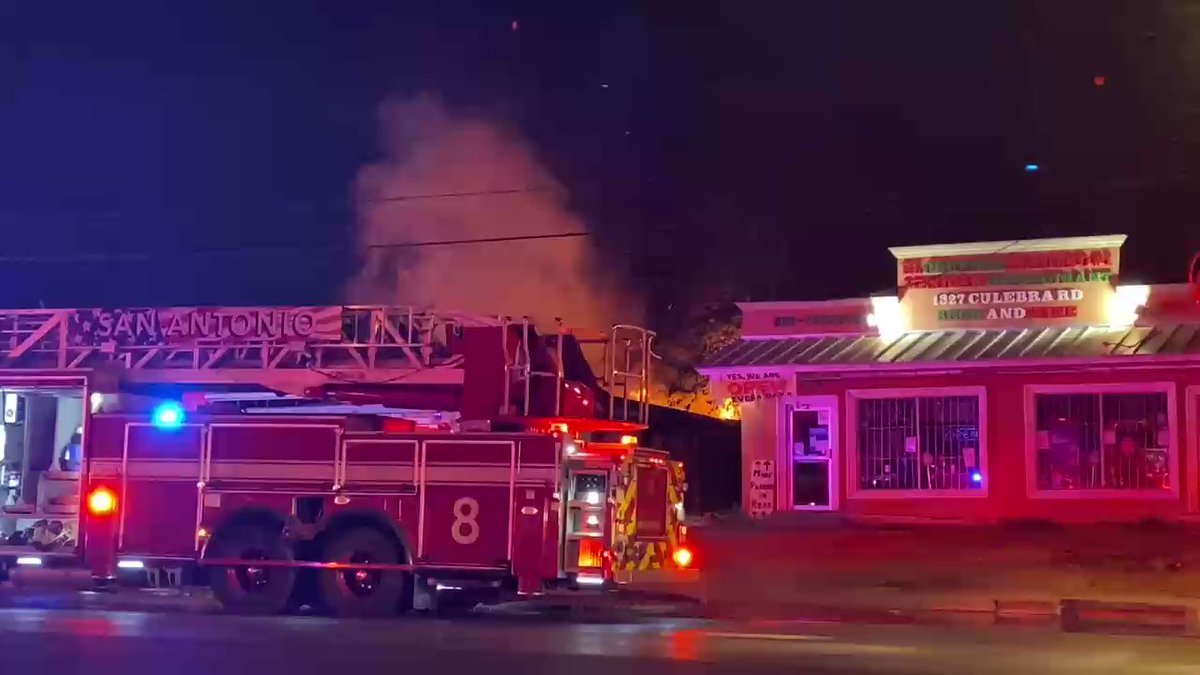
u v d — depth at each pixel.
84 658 10.84
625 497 15.27
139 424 16.36
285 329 20.50
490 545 15.14
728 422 31.91
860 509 23.55
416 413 19.34
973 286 24.09
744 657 11.33
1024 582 18.25
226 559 15.77
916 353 23.47
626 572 15.13
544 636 13.16
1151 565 18.92
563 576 15.08
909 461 23.44
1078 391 22.41
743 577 19.38
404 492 15.43
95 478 16.39
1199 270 22.78
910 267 24.62
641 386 18.06
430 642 12.41
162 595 18.31
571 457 15.23
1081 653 12.09
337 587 15.52
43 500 16.77
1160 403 21.95
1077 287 23.39
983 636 13.80
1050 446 22.58
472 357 16.86
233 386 20.61
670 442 31.23
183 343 20.73
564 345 17.84
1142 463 21.95
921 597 17.55
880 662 11.11
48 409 17.28
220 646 11.80
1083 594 17.38
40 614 15.12
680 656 11.34
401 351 19.95
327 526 15.63
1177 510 21.55
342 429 15.71
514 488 15.14
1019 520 22.17
